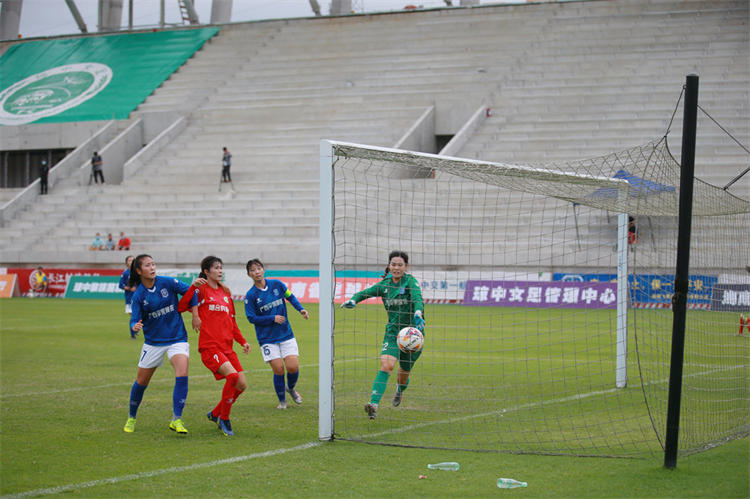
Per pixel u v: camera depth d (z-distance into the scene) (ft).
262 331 48.98
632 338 82.07
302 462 35.14
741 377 59.41
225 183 198.70
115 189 206.80
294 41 254.88
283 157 204.03
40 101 260.62
